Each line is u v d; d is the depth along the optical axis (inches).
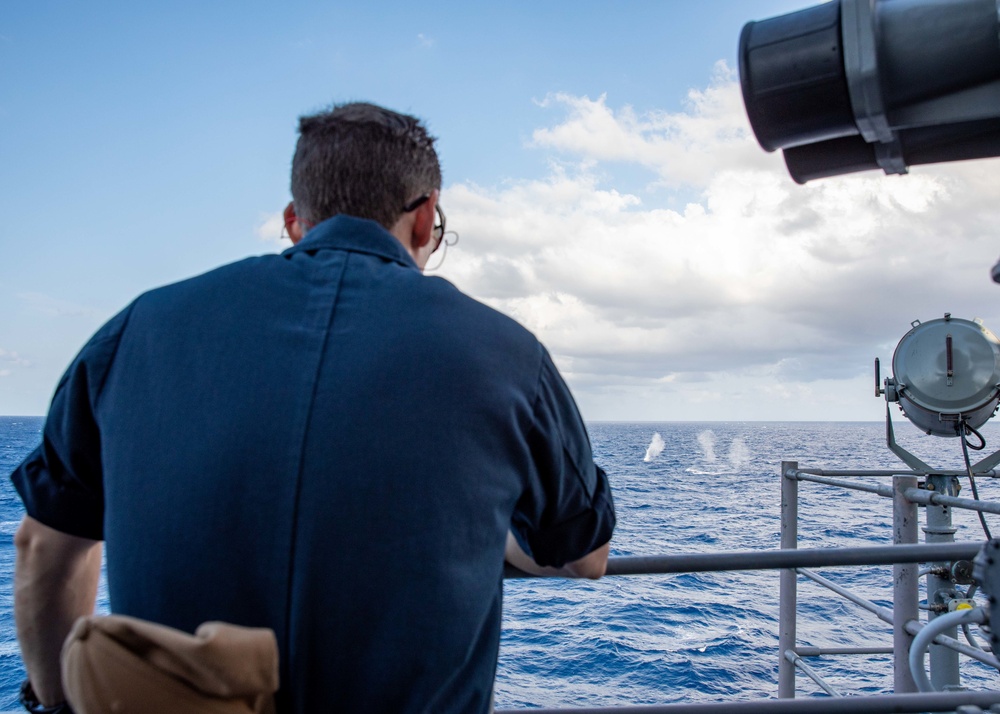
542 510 41.6
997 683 390.0
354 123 43.1
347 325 37.4
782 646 159.8
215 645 29.0
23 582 41.3
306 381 35.9
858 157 61.0
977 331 175.5
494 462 37.0
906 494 132.3
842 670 456.4
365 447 34.9
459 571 35.5
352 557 34.0
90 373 39.2
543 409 39.1
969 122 56.5
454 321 38.0
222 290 39.1
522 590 738.2
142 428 36.9
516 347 38.9
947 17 50.0
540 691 430.0
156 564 35.0
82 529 40.8
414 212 45.1
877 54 51.7
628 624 585.0
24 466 40.7
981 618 53.2
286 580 34.0
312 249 41.1
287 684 33.9
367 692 34.1
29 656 42.0
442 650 34.8
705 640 531.8
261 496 34.5
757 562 64.2
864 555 64.6
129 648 29.4
